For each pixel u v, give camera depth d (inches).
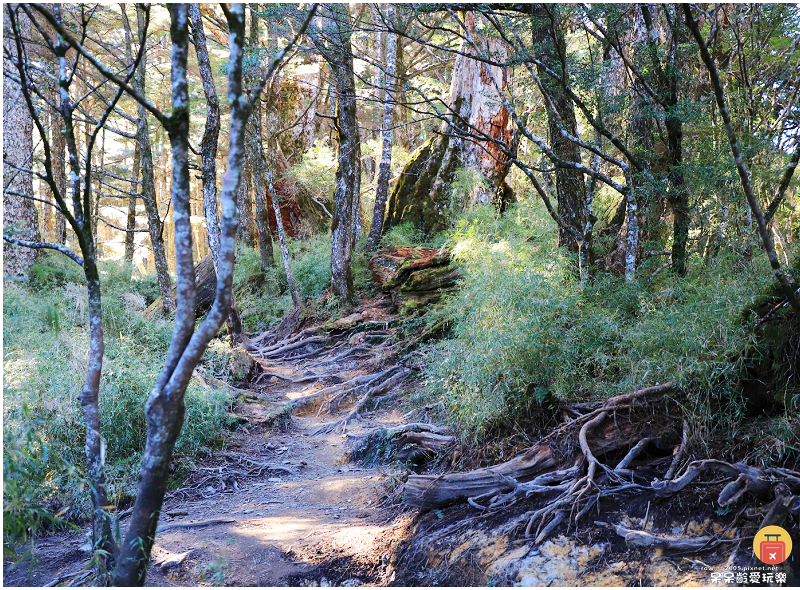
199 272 462.6
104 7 544.7
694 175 177.2
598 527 122.6
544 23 194.2
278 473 212.4
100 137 796.6
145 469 85.4
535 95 257.3
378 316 369.1
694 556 111.7
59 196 102.3
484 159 450.0
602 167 268.5
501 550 125.8
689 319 140.9
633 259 189.0
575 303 174.4
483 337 169.6
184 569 133.8
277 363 359.6
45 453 121.2
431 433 193.6
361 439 228.7
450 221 442.0
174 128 84.4
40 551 137.9
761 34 212.2
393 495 176.2
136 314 287.6
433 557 133.3
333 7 225.9
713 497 118.7
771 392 128.6
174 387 85.0
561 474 137.9
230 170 83.7
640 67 196.2
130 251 674.8
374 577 135.3
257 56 274.8
